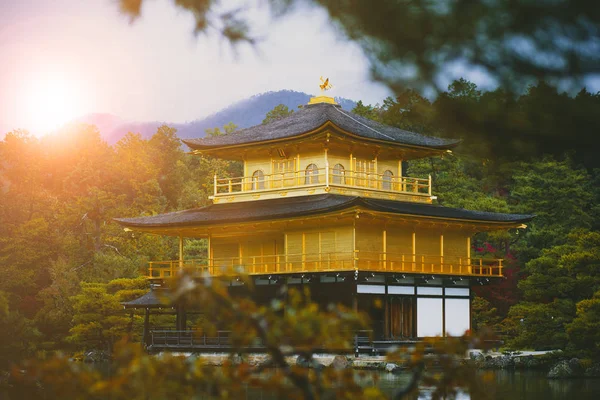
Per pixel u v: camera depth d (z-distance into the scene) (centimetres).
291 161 6938
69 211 10225
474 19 1216
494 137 1355
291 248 6512
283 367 1202
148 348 6725
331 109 7400
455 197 8688
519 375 5666
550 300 6306
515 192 8700
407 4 1258
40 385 2914
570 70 1187
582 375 5522
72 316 8050
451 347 1361
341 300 6266
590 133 1278
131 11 1390
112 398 1154
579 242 6084
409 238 6538
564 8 1155
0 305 5328
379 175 6981
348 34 1311
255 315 1188
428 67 1277
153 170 11938
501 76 1246
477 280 6794
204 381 1192
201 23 1385
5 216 10644
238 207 6981
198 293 1182
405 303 6412
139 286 7600
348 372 1255
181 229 6950
